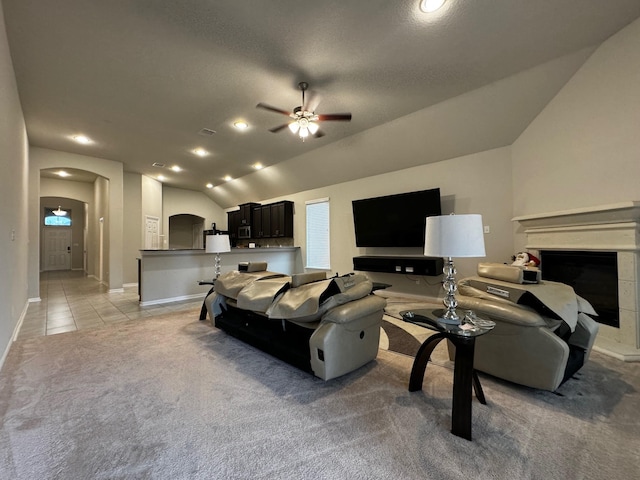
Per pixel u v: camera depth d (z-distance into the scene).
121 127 4.37
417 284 5.04
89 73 3.00
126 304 4.92
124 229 7.04
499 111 3.63
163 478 1.28
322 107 3.78
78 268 11.51
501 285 2.10
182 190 9.09
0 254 2.40
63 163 5.54
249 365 2.46
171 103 3.63
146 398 1.94
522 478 1.26
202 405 1.85
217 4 2.14
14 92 3.04
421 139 4.44
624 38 2.54
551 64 2.97
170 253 5.16
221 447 1.47
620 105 2.62
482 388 2.04
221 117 4.04
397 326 3.60
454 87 3.36
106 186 6.45
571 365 2.00
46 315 4.18
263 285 2.68
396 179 5.32
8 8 2.16
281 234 7.34
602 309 2.93
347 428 1.62
